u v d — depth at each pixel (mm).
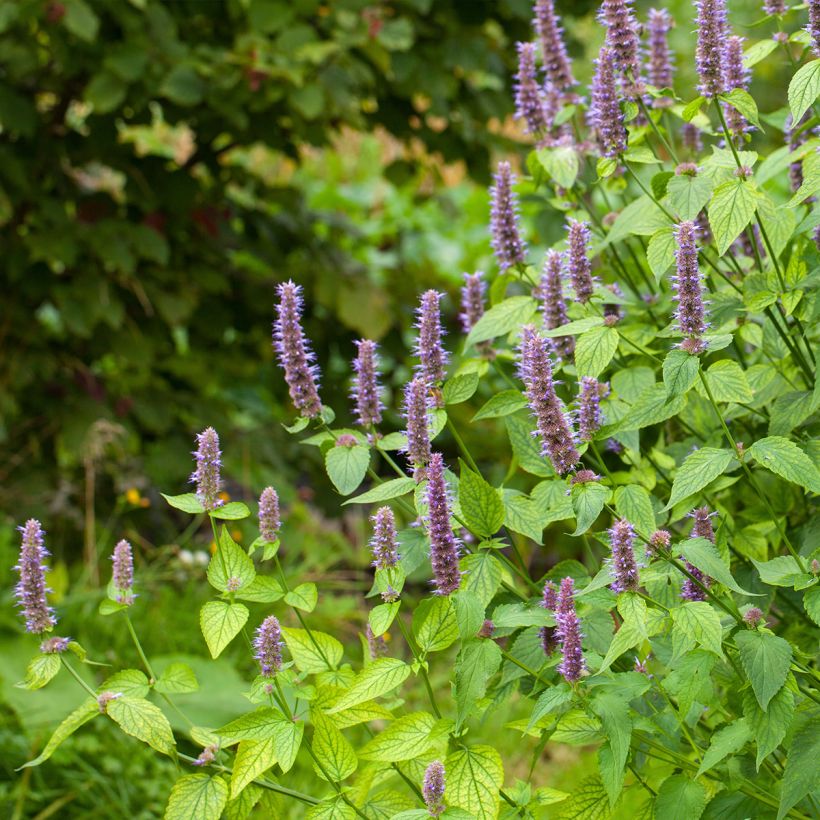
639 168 2867
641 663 2182
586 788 2092
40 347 4906
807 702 2014
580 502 1937
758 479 2646
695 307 1918
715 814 2082
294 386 2191
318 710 2023
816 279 2174
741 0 6961
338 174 8695
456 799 1903
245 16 4793
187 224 5051
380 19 4555
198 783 2062
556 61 2754
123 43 4453
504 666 2197
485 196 7406
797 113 2078
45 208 4559
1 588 4195
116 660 3967
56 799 3445
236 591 2158
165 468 4902
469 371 2533
